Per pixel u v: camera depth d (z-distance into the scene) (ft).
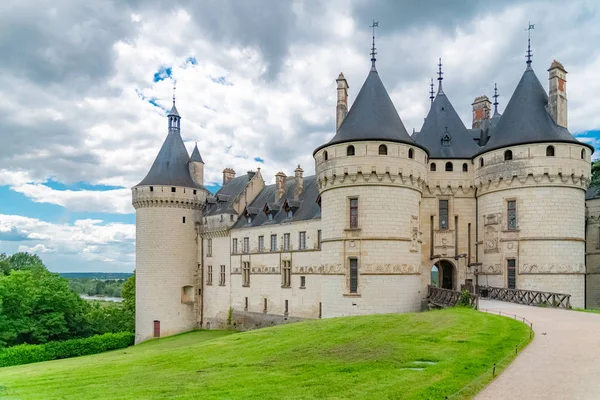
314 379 46.98
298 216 143.43
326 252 107.14
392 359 52.29
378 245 100.17
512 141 109.19
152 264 174.70
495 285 111.34
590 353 50.16
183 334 171.63
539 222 104.88
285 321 143.95
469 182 121.49
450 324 70.85
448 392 39.14
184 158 187.42
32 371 83.35
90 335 195.93
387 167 101.19
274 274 150.00
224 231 171.94
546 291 102.83
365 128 104.17
